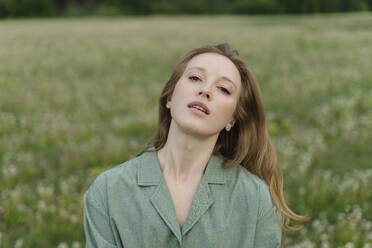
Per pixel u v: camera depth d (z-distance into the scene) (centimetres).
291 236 342
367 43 1717
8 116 709
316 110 716
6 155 525
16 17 5988
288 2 5934
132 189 128
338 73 1052
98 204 130
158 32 2475
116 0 6550
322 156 510
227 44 145
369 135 587
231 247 127
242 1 6359
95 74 1193
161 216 124
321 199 388
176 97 129
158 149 143
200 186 128
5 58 1452
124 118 692
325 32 2303
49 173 479
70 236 340
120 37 2216
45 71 1236
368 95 813
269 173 158
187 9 6800
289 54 1473
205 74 129
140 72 1209
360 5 5712
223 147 154
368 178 430
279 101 796
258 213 131
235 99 132
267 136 156
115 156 505
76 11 6281
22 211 365
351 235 318
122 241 126
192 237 125
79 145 561
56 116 709
